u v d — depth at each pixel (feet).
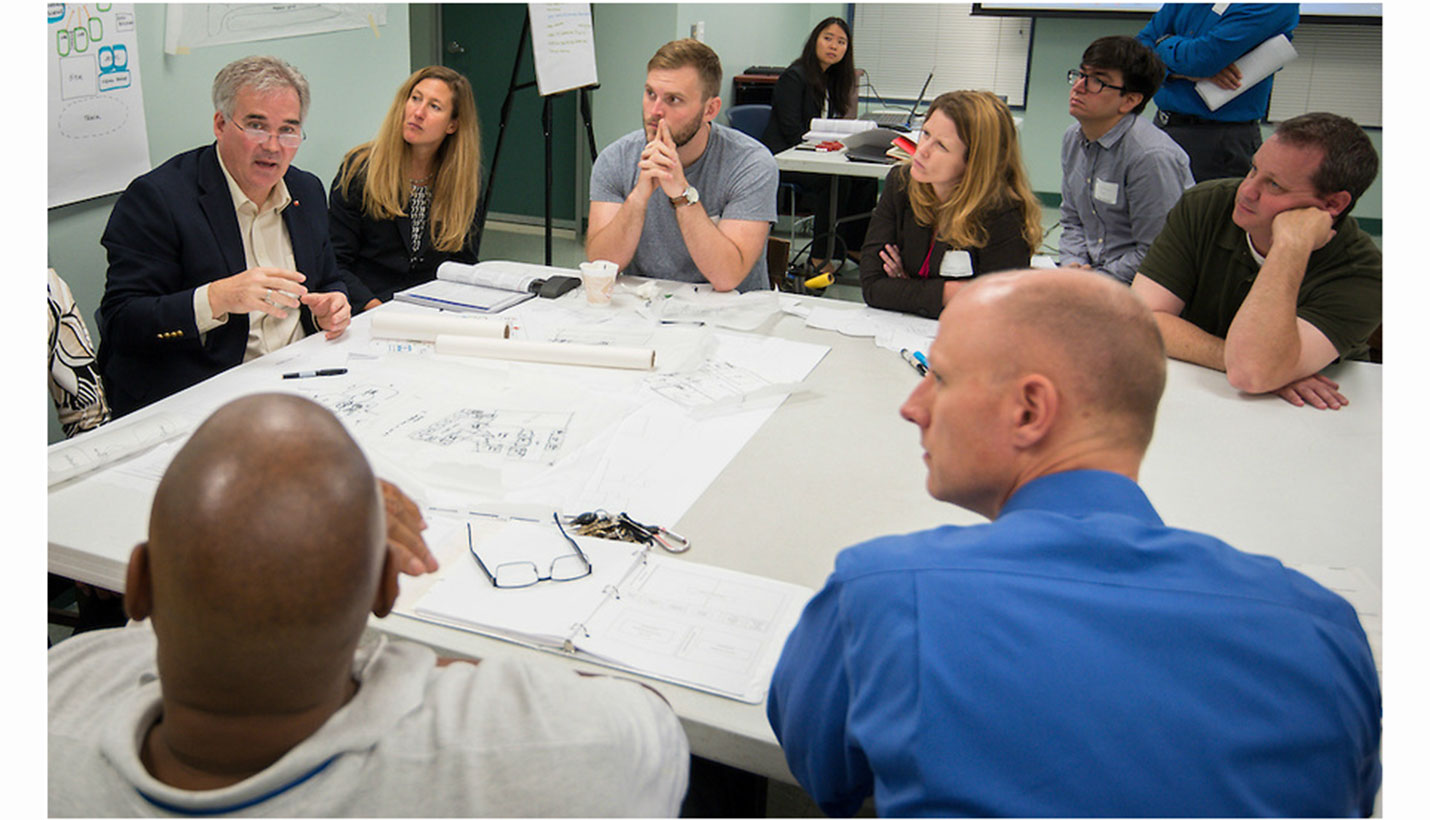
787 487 4.58
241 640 1.78
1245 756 2.07
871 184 16.52
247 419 1.87
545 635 3.33
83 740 2.06
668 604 3.57
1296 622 2.24
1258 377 5.64
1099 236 10.46
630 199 7.72
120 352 6.31
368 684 2.13
